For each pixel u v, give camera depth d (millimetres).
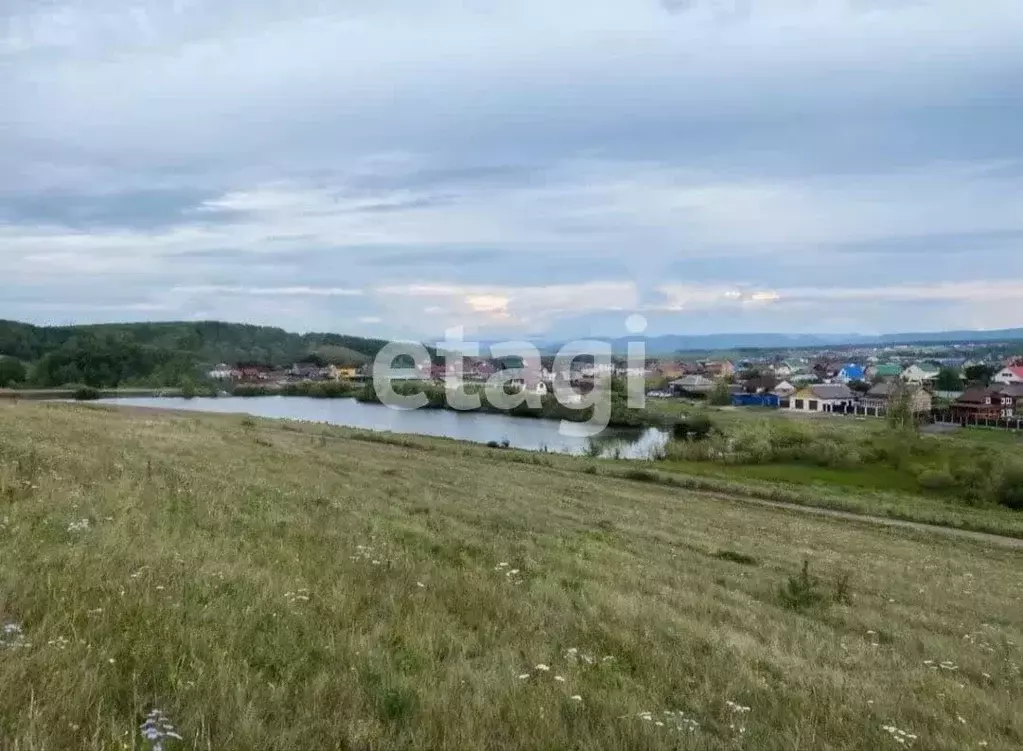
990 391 83375
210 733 3973
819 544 23219
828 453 53906
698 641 8133
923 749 5773
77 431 22734
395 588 8227
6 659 4359
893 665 8719
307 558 9188
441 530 14406
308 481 19594
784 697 6500
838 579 15016
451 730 4457
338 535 11375
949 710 7109
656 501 29672
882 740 5699
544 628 7727
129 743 3693
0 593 5547
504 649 6551
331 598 7262
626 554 14984
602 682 6152
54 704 3922
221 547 9070
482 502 21281
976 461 49594
